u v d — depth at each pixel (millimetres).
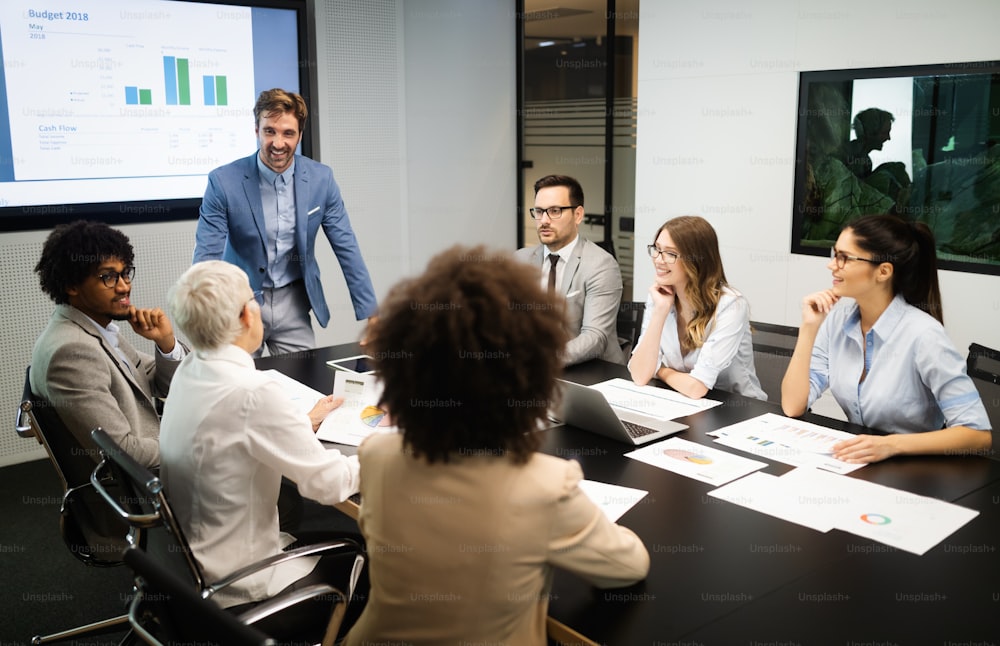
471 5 5516
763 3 4312
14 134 4000
